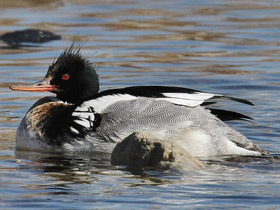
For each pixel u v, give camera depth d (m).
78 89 14.45
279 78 19.53
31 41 24.61
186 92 13.33
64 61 14.46
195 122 13.07
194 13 31.02
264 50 23.45
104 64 21.08
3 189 10.62
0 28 26.44
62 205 9.95
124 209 9.80
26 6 31.70
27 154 12.98
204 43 24.61
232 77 19.59
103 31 26.66
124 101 13.21
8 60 21.62
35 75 19.59
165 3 33.72
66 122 13.26
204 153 12.96
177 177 11.24
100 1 33.56
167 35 26.00
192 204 10.02
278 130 14.73
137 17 29.77
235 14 30.81
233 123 15.24
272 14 30.84
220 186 10.80
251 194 10.44
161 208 9.85
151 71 20.27
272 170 11.81
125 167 11.84
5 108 16.36
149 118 13.05
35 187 10.73
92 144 13.08
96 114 13.16
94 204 9.98
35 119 13.52
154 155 11.80
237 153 13.02
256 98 17.48
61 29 26.81
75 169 11.79
